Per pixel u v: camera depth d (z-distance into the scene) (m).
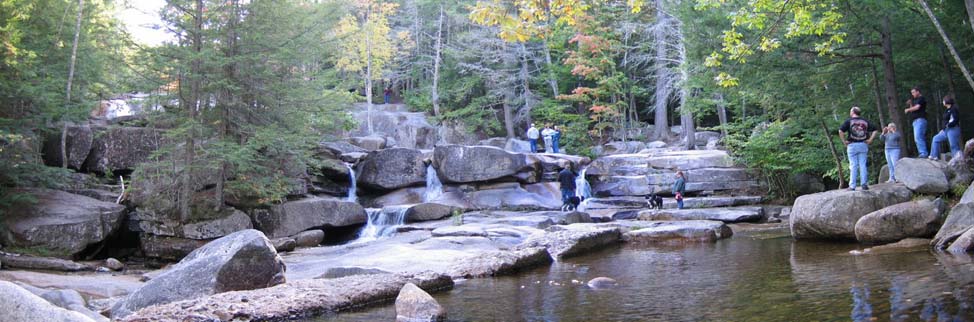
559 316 6.24
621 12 30.64
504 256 10.07
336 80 21.48
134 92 16.86
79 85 17.47
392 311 6.79
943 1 15.28
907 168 12.12
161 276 7.45
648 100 40.53
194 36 15.77
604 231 13.47
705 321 5.63
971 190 10.45
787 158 20.95
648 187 22.11
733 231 15.52
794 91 17.33
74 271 12.30
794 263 9.09
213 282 7.32
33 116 15.37
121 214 15.25
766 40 13.77
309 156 17.61
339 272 9.49
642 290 7.53
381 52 35.31
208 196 16.08
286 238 15.18
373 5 35.12
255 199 16.72
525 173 22.28
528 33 7.82
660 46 31.61
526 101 36.16
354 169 22.50
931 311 5.29
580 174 23.64
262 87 16.42
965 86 18.05
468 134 37.75
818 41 15.93
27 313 4.00
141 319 6.02
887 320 5.11
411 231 16.64
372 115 36.12
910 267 7.76
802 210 12.37
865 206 11.61
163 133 17.12
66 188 16.30
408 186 22.34
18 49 14.47
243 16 16.52
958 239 9.07
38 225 13.44
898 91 18.55
